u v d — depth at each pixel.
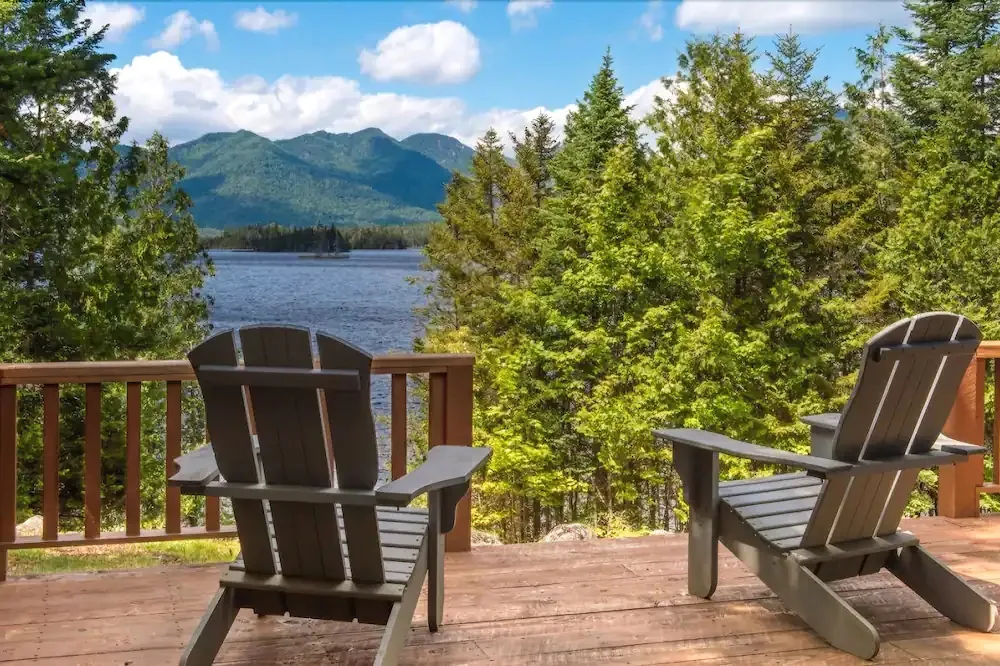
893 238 17.23
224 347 2.08
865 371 2.36
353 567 2.24
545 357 17.88
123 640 2.59
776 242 15.54
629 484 15.90
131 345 18.47
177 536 3.31
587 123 21.38
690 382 15.35
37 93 15.70
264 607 2.36
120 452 16.67
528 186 23.75
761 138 16.08
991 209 17.47
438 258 23.83
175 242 23.03
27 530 8.65
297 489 2.13
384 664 2.10
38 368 3.16
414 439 19.97
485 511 18.05
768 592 3.03
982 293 16.38
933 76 21.33
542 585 3.11
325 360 2.02
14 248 16.23
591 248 17.61
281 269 84.12
